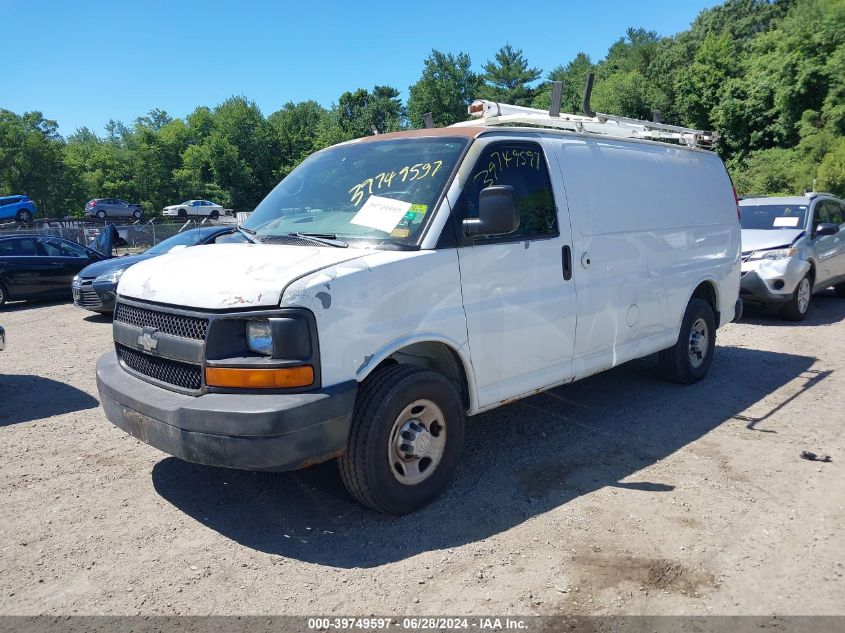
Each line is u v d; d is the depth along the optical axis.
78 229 28.20
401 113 80.69
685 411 5.57
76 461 4.67
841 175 30.58
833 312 10.44
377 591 3.04
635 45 74.88
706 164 6.48
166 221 51.38
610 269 4.95
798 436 4.94
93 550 3.44
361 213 4.04
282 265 3.47
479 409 4.09
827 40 36.22
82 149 78.00
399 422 3.62
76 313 12.49
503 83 76.56
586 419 5.39
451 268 3.81
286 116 80.00
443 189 3.89
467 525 3.64
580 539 3.47
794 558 3.27
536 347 4.38
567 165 4.70
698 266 6.07
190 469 4.47
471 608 2.90
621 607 2.90
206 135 79.69
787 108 38.66
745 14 72.25
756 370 6.88
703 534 3.52
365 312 3.42
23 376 7.24
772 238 9.57
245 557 3.35
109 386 3.81
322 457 3.30
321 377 3.26
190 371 3.46
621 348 5.18
